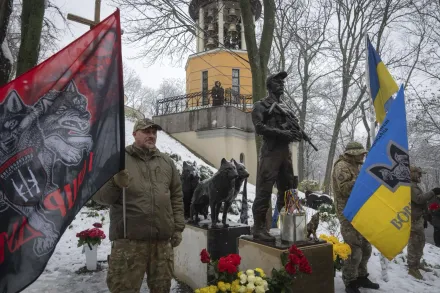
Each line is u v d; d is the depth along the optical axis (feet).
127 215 9.80
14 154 6.83
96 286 16.56
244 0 25.89
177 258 18.16
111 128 7.81
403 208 12.86
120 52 8.24
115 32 8.30
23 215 6.61
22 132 6.99
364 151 15.57
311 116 94.89
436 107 56.34
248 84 68.69
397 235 12.64
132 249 9.75
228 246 16.02
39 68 7.45
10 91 7.06
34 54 19.52
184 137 57.52
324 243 12.89
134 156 10.51
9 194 6.60
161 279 10.12
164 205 10.22
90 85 7.82
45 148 7.10
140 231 9.73
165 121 60.64
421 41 59.06
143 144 10.46
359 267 16.21
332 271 12.68
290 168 13.71
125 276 9.59
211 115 54.44
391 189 13.12
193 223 17.25
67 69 7.68
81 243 19.16
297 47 60.70
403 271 19.49
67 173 7.17
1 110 6.93
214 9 64.18
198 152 55.36
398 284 16.98
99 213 30.71
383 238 12.75
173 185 11.16
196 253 16.33
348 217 13.37
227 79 67.67
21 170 6.81
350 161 16.01
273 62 69.87
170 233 10.32
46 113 7.29
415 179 18.97
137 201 9.87
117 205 10.05
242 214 19.56
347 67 67.72
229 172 15.52
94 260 19.33
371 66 18.97
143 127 10.37
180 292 16.02
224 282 11.13
